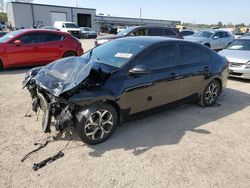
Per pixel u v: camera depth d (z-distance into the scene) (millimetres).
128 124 4332
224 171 3148
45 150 3412
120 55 4102
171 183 2883
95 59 4207
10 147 3447
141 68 3674
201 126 4418
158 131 4129
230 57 8133
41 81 3531
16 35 8438
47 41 9023
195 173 3080
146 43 4262
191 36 15383
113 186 2795
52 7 46531
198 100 5250
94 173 2996
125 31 11914
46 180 2842
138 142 3738
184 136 4004
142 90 3957
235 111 5281
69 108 3352
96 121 3537
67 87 3232
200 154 3498
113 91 3586
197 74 4863
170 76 4332
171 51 4449
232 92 6824
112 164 3184
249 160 3418
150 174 3023
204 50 5156
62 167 3080
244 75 7793
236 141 3939
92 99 3369
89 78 3545
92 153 3398
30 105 5062
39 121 4285
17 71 8516
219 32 15367
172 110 5121
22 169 3008
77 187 2758
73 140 3695
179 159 3354
